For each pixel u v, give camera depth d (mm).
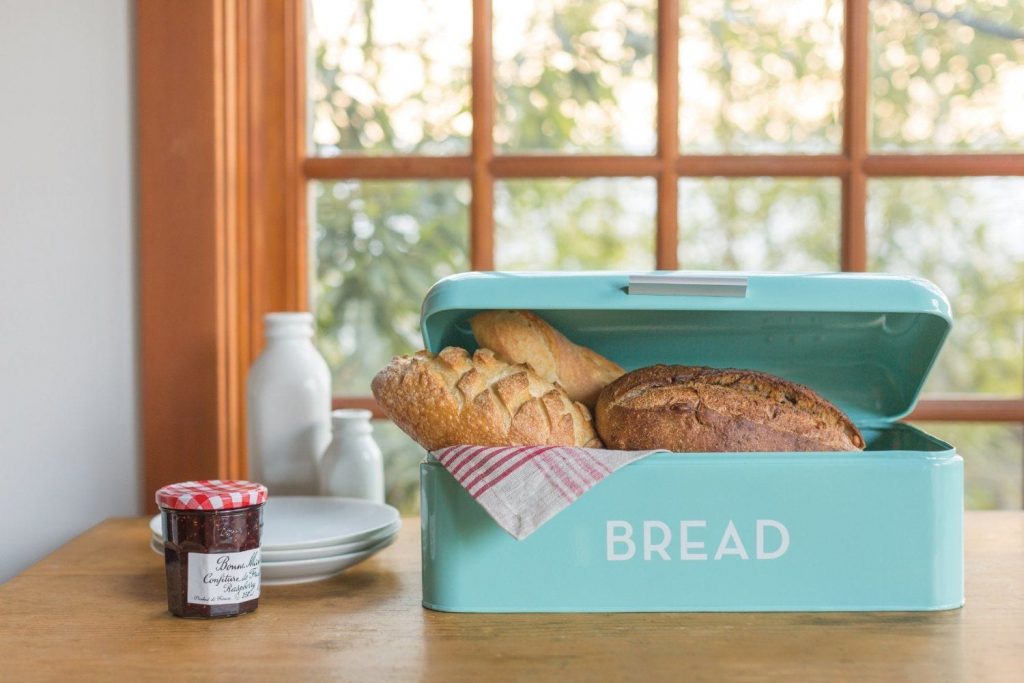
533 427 986
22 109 1397
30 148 1401
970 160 1562
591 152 1589
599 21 1579
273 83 1568
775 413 1005
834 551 954
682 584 955
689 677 813
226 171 1460
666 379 1037
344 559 1072
